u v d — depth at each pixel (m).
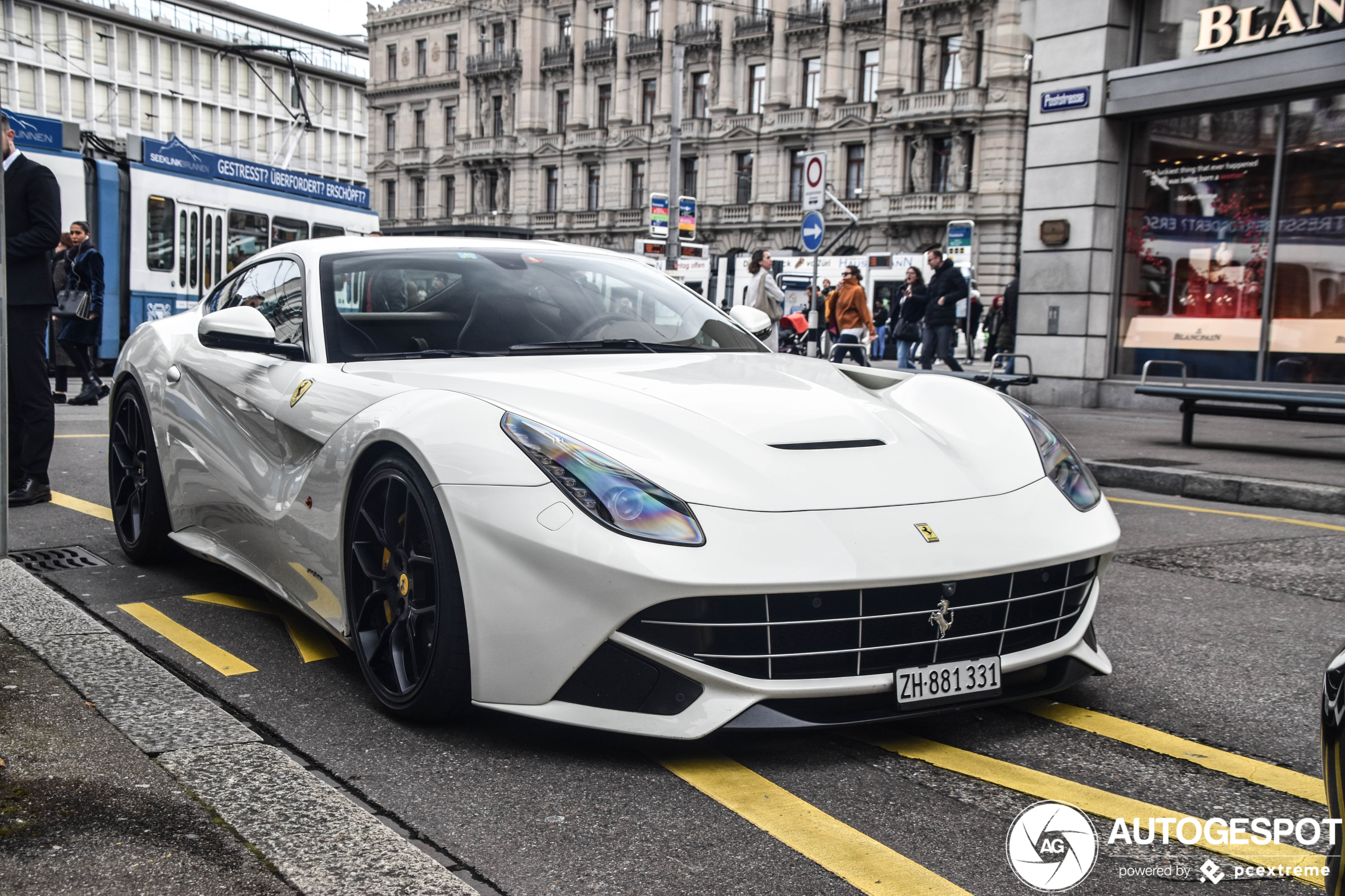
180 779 2.14
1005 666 2.45
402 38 59.16
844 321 14.91
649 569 2.18
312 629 3.33
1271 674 3.04
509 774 2.28
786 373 3.14
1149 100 10.96
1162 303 11.37
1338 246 9.99
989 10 37.81
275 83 75.62
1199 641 3.36
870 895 1.81
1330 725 1.33
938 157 39.84
